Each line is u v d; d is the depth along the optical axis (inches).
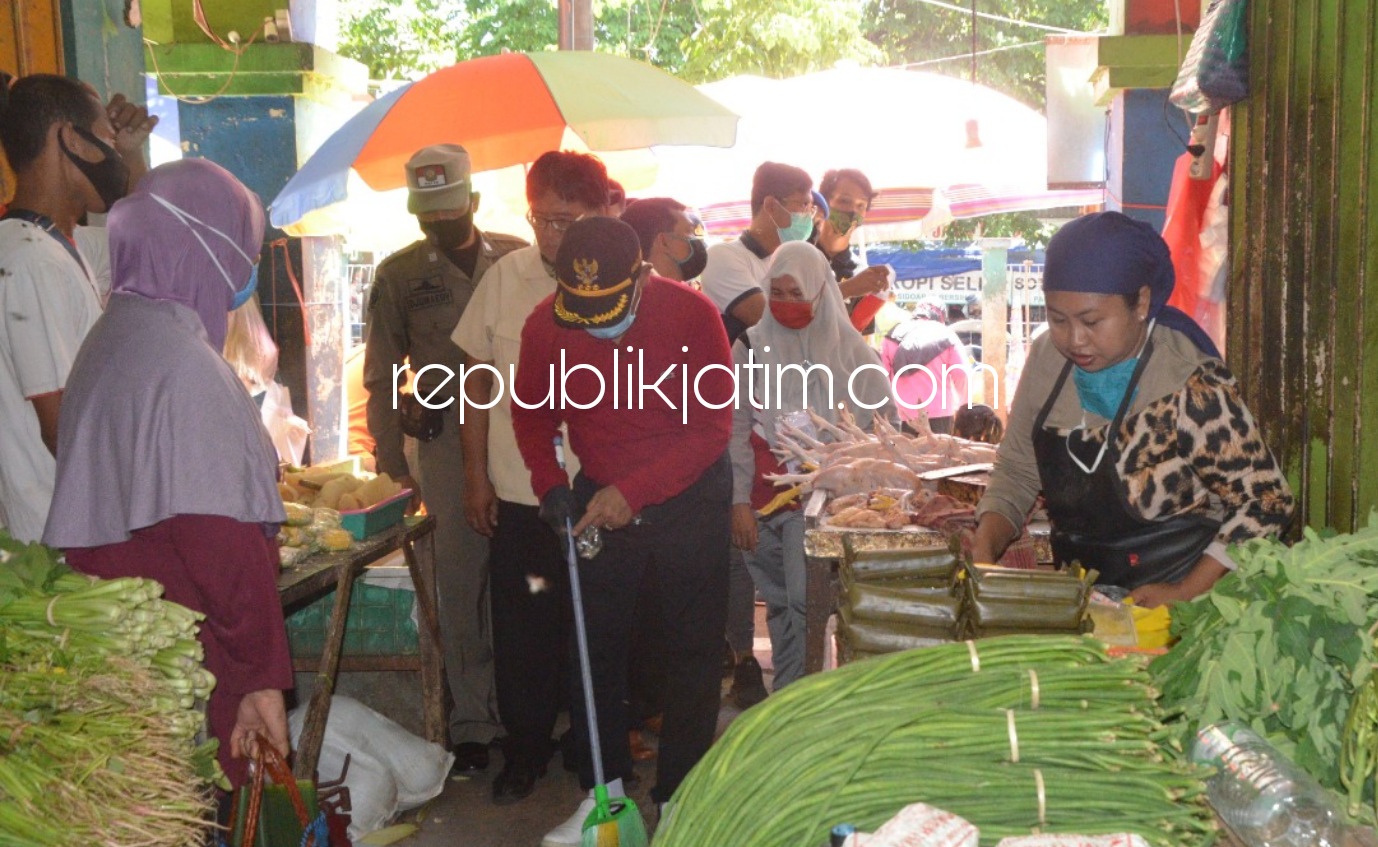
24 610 70.8
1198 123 169.8
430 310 175.0
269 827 96.6
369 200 255.1
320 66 249.6
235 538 89.8
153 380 89.3
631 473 138.8
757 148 341.7
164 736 69.2
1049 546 124.6
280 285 249.9
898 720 58.6
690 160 340.5
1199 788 58.2
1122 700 61.5
